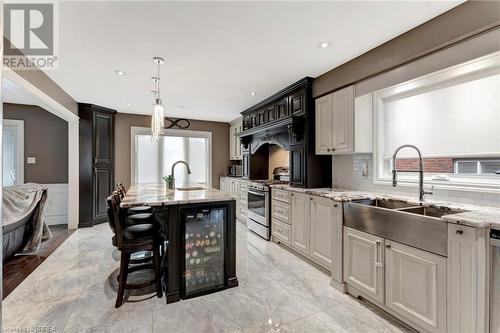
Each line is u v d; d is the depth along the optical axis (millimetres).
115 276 2574
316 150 3215
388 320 1871
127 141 5395
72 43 2297
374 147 2734
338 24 2021
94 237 3914
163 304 2074
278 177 4781
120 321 1846
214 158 6348
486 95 1898
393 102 2596
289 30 2102
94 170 4621
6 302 2090
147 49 2426
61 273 2635
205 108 4949
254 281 2492
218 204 2332
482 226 1353
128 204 2002
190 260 2252
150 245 2117
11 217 2809
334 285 2361
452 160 2203
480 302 1373
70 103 4086
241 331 1744
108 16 1886
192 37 2205
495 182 1881
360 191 2871
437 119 2217
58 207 4859
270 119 4148
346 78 2766
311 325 1812
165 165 5863
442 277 1533
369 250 2033
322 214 2672
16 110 4566
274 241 3725
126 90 3711
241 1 1729
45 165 4785
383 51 2357
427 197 2262
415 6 1802
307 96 3252
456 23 1823
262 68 2916
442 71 2014
